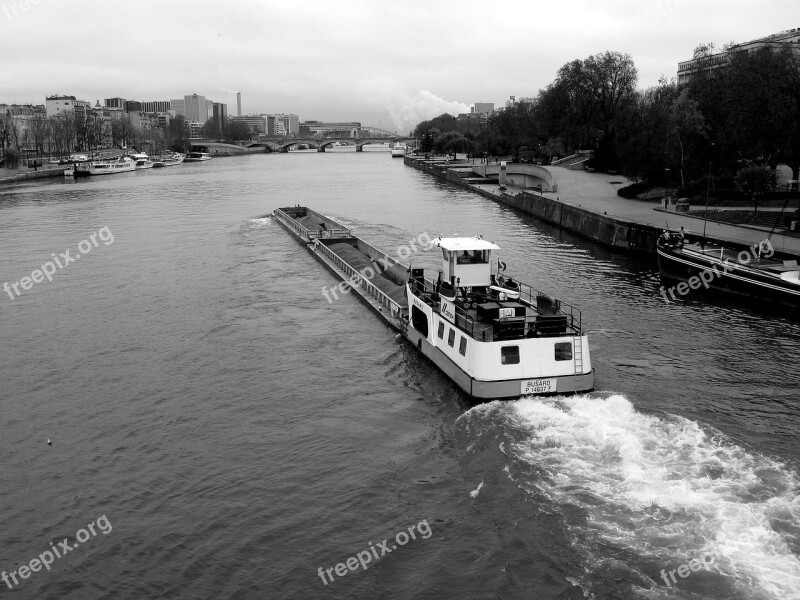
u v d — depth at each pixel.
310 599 24.25
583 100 186.50
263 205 137.50
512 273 70.56
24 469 33.31
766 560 24.25
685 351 46.12
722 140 104.00
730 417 35.81
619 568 24.39
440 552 26.14
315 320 54.84
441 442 33.94
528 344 36.50
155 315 57.22
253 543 27.22
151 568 26.08
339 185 188.38
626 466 30.28
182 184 192.50
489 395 36.38
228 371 44.56
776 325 52.00
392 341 49.44
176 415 38.50
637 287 64.56
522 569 24.89
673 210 96.38
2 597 24.86
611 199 114.56
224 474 32.16
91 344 50.44
